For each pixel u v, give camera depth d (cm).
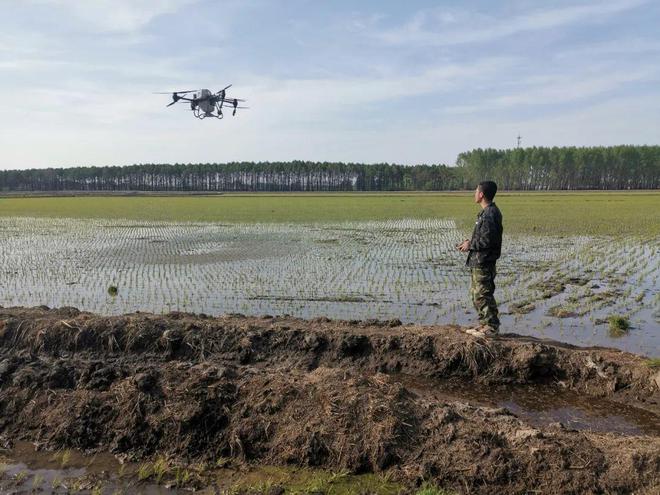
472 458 550
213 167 14362
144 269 1753
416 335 870
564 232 2744
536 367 807
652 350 920
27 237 2722
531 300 1279
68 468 590
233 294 1374
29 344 882
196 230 3045
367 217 3991
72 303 1302
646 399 732
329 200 7038
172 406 646
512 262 1836
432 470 552
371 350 866
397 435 586
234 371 718
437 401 686
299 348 871
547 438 563
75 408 666
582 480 512
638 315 1150
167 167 14225
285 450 593
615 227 2972
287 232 2923
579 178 12038
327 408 618
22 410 687
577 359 802
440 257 1970
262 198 7869
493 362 821
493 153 12394
